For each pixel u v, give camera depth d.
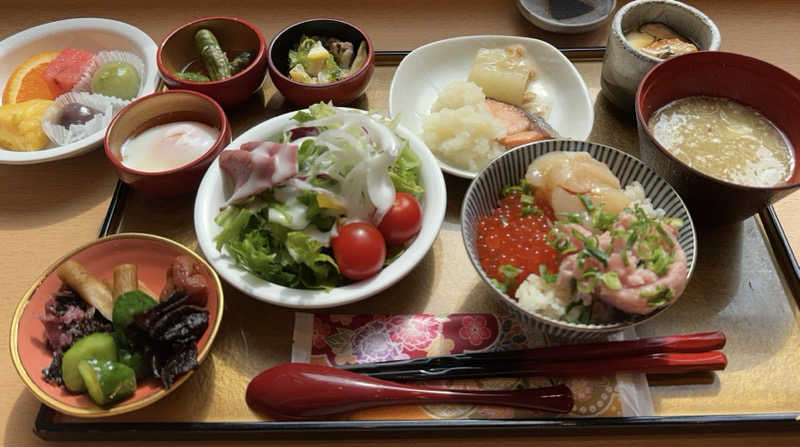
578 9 0.70
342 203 0.52
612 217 0.49
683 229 0.50
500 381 0.50
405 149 0.55
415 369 0.50
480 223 0.52
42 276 0.51
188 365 0.47
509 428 0.48
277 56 0.63
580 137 0.60
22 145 0.61
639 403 0.49
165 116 0.60
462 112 0.59
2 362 0.52
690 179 0.51
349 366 0.50
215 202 0.54
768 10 0.70
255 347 0.52
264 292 0.49
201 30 0.64
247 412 0.49
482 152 0.58
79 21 0.68
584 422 0.48
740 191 0.50
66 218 0.58
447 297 0.54
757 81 0.55
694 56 0.55
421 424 0.48
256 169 0.53
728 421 0.48
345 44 0.64
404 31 0.70
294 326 0.52
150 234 0.57
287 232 0.52
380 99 0.65
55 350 0.48
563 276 0.47
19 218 0.58
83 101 0.64
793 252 0.55
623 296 0.45
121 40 0.68
